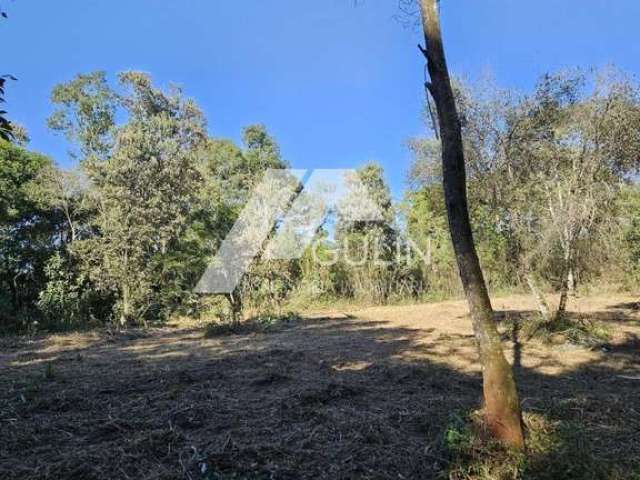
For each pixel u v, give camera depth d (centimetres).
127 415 398
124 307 1278
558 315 757
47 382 536
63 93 1712
